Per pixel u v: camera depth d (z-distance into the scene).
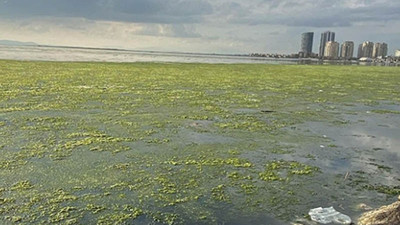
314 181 7.14
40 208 5.60
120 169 7.41
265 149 9.25
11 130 10.02
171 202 6.00
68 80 22.23
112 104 14.55
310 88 23.36
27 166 7.35
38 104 13.88
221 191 6.52
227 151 8.96
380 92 22.55
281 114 14.01
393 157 8.89
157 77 26.91
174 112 13.53
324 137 10.66
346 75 37.44
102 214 5.50
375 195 6.52
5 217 5.28
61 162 7.66
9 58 44.91
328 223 5.43
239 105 15.66
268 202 6.13
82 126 10.80
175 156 8.41
